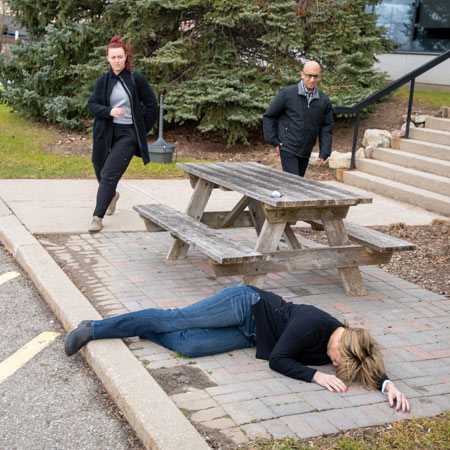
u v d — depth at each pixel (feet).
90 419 10.33
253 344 12.63
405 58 49.06
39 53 39.24
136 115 20.33
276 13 37.17
